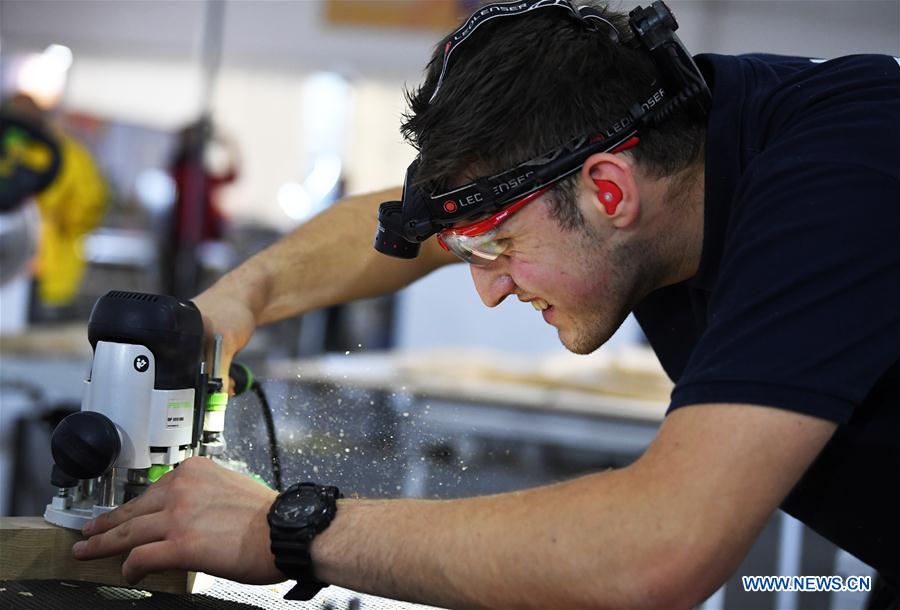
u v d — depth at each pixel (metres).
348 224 1.70
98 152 5.70
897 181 0.96
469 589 0.99
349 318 5.06
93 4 6.62
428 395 3.60
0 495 3.80
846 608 2.68
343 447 1.77
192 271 4.92
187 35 6.57
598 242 1.10
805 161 0.98
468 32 1.10
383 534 1.04
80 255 5.12
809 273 0.92
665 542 0.91
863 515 1.17
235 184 5.49
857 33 5.77
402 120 1.17
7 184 3.72
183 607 1.24
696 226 1.13
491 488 3.56
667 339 1.44
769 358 0.91
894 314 0.93
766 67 1.15
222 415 1.46
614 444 3.58
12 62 5.61
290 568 1.07
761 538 2.79
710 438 0.91
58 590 1.27
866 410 1.08
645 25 1.07
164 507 1.18
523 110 1.06
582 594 0.94
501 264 1.16
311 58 6.49
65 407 3.75
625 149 1.07
